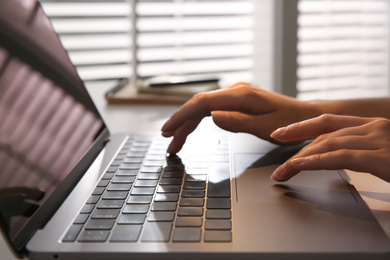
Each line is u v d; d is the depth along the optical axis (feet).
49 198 1.54
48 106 1.91
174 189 1.69
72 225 1.39
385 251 1.21
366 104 2.46
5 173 1.38
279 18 6.50
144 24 6.94
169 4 6.99
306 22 7.22
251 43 7.41
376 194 1.62
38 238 1.31
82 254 1.24
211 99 2.19
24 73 1.84
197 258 1.22
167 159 2.07
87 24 6.66
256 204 1.52
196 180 1.78
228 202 1.55
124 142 2.37
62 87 2.19
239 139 2.39
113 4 6.73
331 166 1.61
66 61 2.43
